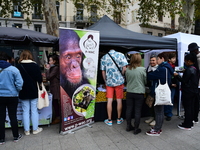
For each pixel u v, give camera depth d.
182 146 2.68
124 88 3.86
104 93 3.69
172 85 3.73
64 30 2.88
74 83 3.13
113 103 3.75
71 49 3.01
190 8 8.46
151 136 3.04
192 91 3.18
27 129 3.05
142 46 3.94
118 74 3.42
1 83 2.61
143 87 3.03
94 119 3.70
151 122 3.56
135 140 2.89
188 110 3.27
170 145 2.71
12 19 19.11
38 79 3.00
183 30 8.68
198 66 3.62
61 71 2.91
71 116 3.16
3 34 3.01
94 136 3.04
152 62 2.94
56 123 3.64
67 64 2.98
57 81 3.54
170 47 4.35
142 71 2.99
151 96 3.04
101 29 4.30
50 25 6.98
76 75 3.14
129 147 2.66
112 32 4.10
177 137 3.00
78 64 3.15
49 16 6.92
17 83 2.66
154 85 2.94
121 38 3.73
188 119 3.29
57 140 2.88
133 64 3.05
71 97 3.12
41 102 3.06
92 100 3.50
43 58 6.57
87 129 3.34
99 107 3.70
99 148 2.63
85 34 3.19
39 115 3.35
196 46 3.50
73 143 2.78
